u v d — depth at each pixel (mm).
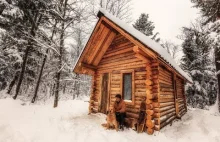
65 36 12336
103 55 9141
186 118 8781
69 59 17375
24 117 7816
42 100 15836
